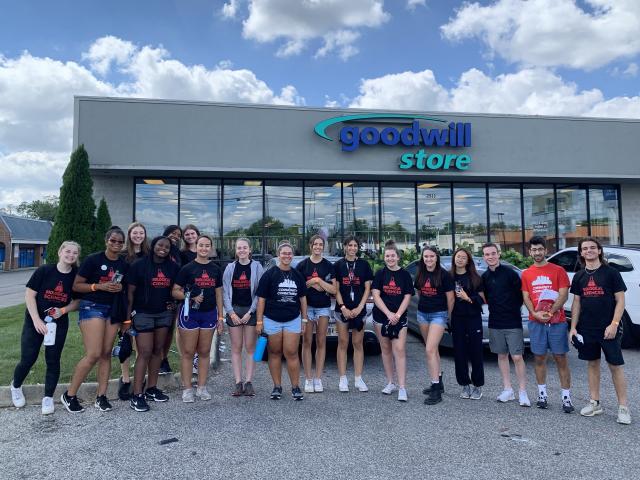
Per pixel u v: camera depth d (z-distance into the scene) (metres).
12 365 5.68
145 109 12.41
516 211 15.43
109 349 4.68
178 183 13.48
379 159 13.66
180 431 4.11
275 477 3.25
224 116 12.82
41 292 4.53
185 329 4.89
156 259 4.87
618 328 4.37
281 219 13.98
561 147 14.70
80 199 10.62
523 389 4.85
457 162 13.80
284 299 5.04
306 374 5.39
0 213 49.16
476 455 3.61
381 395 5.23
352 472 3.32
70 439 3.93
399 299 5.21
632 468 3.37
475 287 5.01
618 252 7.79
